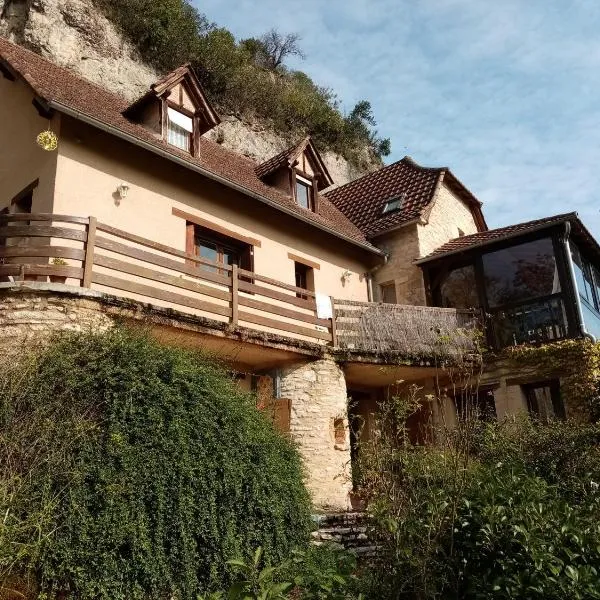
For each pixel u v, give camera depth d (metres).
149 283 10.36
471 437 6.25
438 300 14.63
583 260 14.36
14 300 7.62
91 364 6.67
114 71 19.66
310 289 13.84
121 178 10.44
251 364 11.41
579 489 7.02
